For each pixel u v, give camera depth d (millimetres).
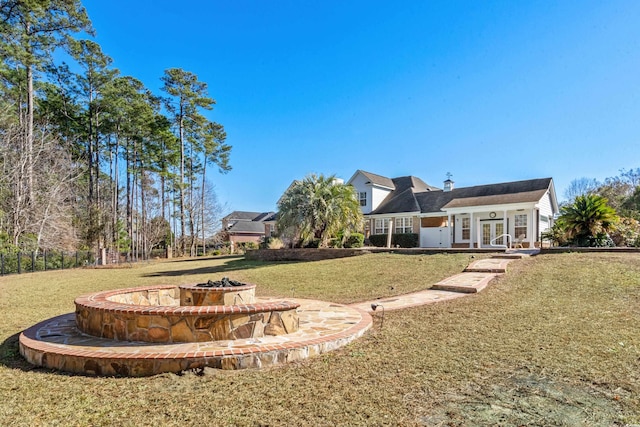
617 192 39125
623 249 13180
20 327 6895
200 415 3367
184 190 41094
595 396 3711
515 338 5637
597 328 5965
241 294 7000
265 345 4832
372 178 29797
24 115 27391
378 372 4367
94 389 3914
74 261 23656
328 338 5273
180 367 4336
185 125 39562
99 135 34375
